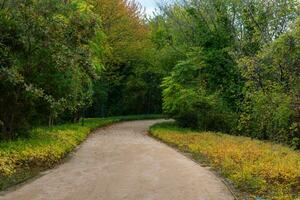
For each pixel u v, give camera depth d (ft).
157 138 87.56
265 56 80.28
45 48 53.88
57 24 54.24
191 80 108.17
